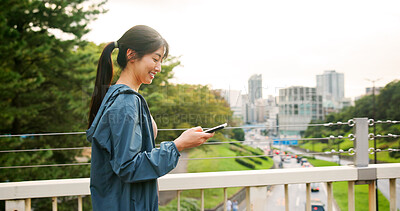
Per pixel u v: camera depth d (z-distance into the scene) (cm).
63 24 775
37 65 802
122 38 90
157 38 87
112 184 82
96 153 81
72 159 873
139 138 78
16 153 742
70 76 815
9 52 679
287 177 143
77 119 884
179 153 79
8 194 127
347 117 2770
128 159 74
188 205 1540
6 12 709
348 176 148
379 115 2406
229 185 138
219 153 1364
